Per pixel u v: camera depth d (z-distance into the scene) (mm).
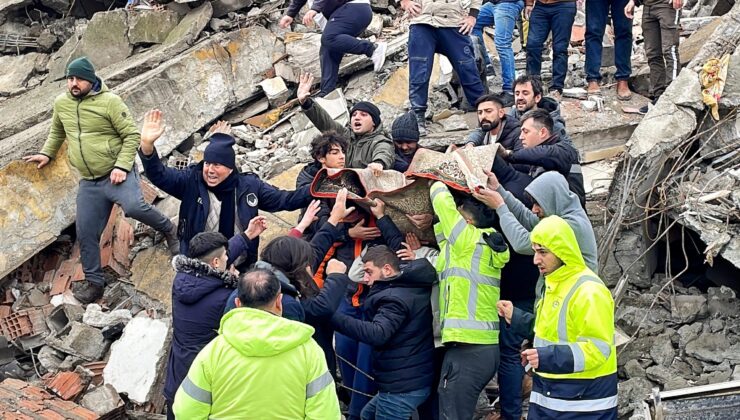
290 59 8430
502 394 5309
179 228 5664
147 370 6031
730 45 6508
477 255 4926
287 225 6977
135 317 6430
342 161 5625
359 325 4715
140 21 9047
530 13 7797
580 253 4355
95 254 6680
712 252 5609
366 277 5000
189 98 8078
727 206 5762
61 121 6492
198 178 5625
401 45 8430
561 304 4328
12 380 5965
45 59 10086
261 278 3748
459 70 7375
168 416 4977
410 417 5180
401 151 5805
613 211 6293
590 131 7195
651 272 6285
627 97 7691
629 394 5586
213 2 8812
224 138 5551
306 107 6266
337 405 3787
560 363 4219
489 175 5066
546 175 4840
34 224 6984
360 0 7852
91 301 6824
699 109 6207
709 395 4457
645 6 7617
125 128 6410
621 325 6008
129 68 8406
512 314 4738
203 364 3697
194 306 4762
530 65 7797
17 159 7207
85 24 10062
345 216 5176
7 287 6973
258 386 3635
